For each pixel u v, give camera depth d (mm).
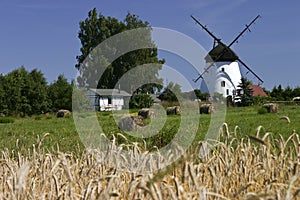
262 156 5016
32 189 4242
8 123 37281
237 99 52812
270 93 70875
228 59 53938
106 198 3309
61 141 12805
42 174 4492
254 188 4320
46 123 32562
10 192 3992
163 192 3404
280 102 49375
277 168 4508
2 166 5492
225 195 4062
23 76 69438
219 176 4328
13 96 67438
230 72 53719
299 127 17250
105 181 4191
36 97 69000
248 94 54625
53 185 4227
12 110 67375
